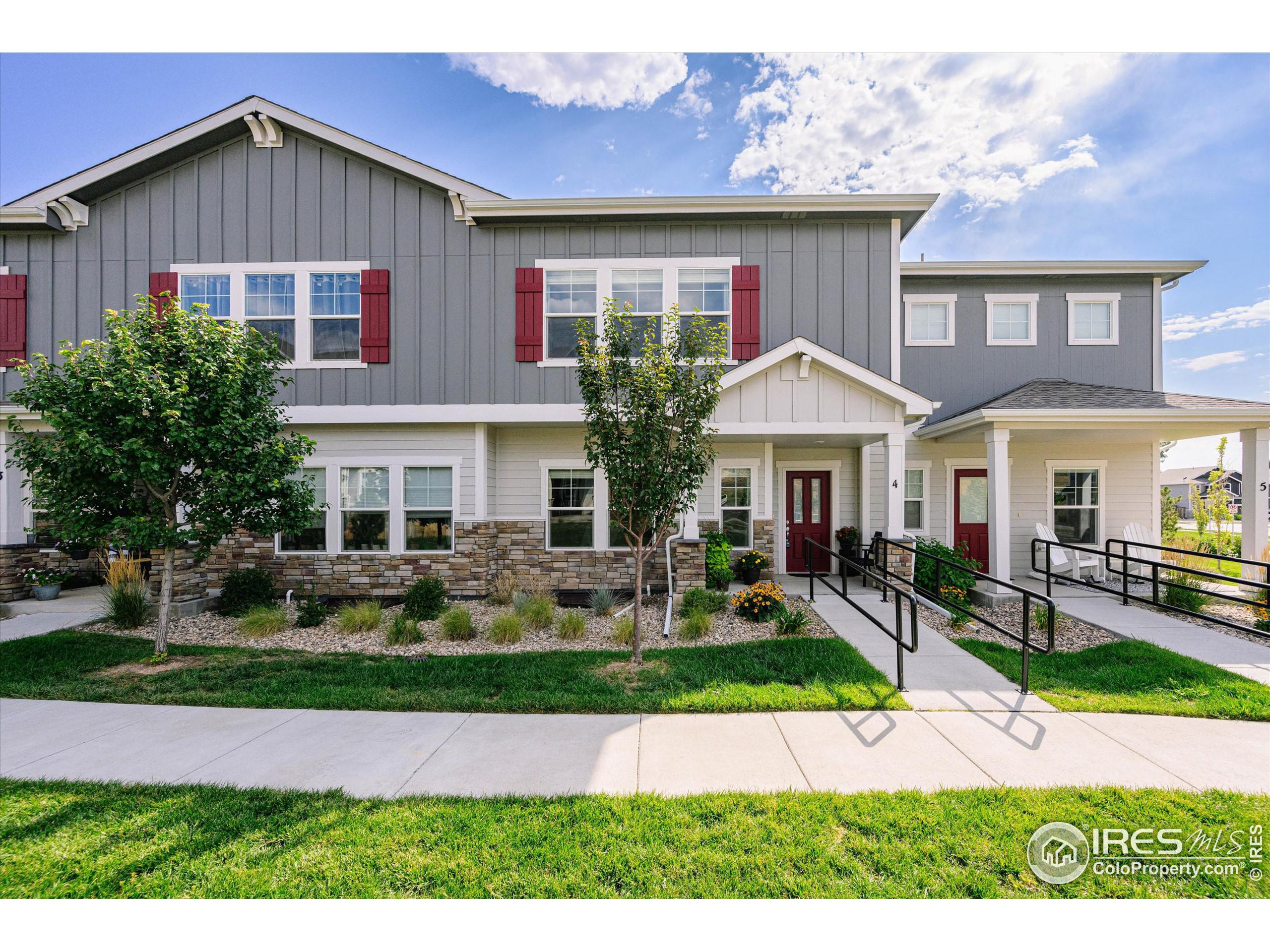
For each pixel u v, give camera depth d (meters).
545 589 9.86
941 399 11.86
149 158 9.69
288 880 2.72
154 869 2.81
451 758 3.98
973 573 5.93
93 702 5.14
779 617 7.49
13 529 9.41
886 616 8.04
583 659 6.21
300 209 9.91
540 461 10.29
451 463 9.75
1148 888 2.65
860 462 11.40
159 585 8.60
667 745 4.17
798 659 6.05
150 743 4.25
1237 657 6.08
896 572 9.02
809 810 3.24
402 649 6.78
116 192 10.00
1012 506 11.80
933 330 11.98
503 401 9.89
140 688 5.42
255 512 6.81
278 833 3.08
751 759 3.93
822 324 9.95
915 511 11.73
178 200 9.96
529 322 9.88
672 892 2.63
